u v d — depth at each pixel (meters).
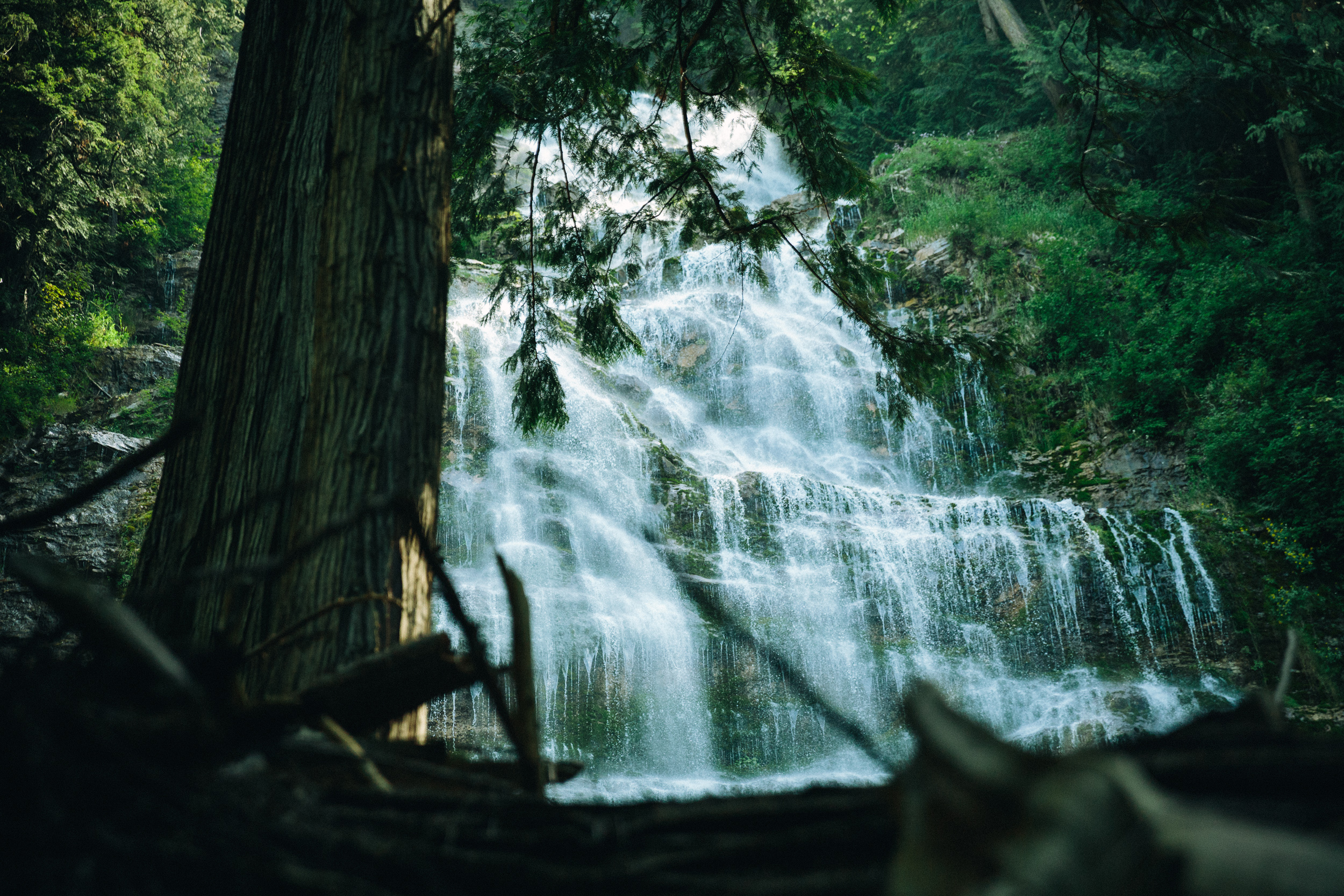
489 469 20.48
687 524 19.81
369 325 4.65
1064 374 22.94
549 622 16.56
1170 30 8.85
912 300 26.03
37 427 22.41
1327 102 8.73
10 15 23.36
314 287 5.57
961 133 32.78
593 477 20.59
